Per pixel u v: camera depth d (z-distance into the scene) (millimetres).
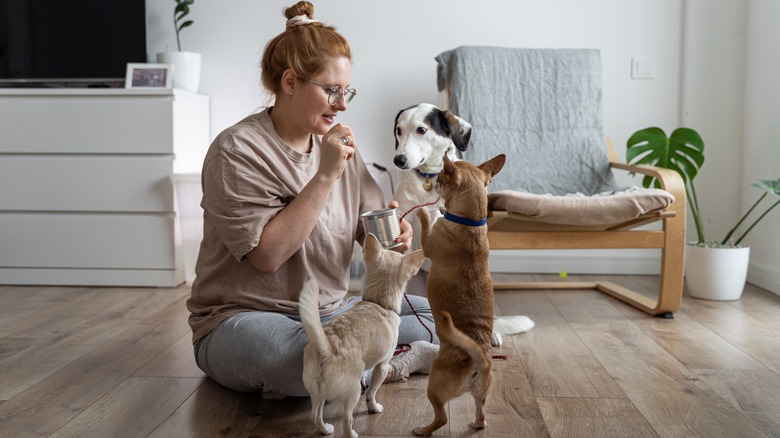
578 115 3107
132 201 3080
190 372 1842
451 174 1391
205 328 1633
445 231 1388
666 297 2475
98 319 2469
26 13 3311
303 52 1600
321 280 1736
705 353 2043
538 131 3080
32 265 3143
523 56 3121
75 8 3291
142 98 3045
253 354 1505
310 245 1702
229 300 1659
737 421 1507
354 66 3441
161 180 3064
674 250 2479
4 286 3111
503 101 3072
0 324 2391
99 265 3115
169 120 3041
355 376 1329
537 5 3377
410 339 1801
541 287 3049
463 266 1360
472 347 1273
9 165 3100
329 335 1327
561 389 1714
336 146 1549
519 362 1951
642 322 2445
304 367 1332
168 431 1438
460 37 3410
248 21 3455
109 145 3072
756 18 3172
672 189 2506
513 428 1455
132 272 3104
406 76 3438
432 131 2373
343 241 1776
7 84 3416
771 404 1613
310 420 1498
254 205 1560
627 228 2691
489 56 3088
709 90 3328
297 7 1702
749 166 3252
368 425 1469
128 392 1680
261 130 1679
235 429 1447
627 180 3418
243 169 1566
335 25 3436
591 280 3318
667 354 2031
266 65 1699
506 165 3027
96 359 1964
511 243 2516
